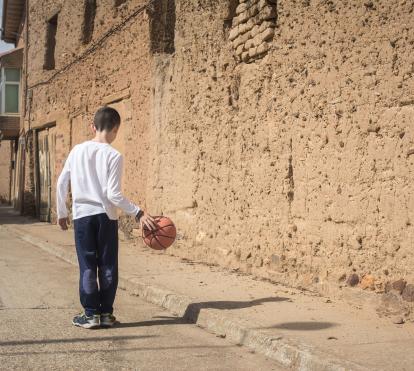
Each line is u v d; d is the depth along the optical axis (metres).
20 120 27.64
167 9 12.80
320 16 7.61
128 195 14.09
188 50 11.10
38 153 23.42
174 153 11.66
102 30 16.12
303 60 7.94
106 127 6.58
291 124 8.18
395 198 6.46
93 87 16.83
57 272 10.44
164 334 6.34
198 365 5.29
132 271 9.62
